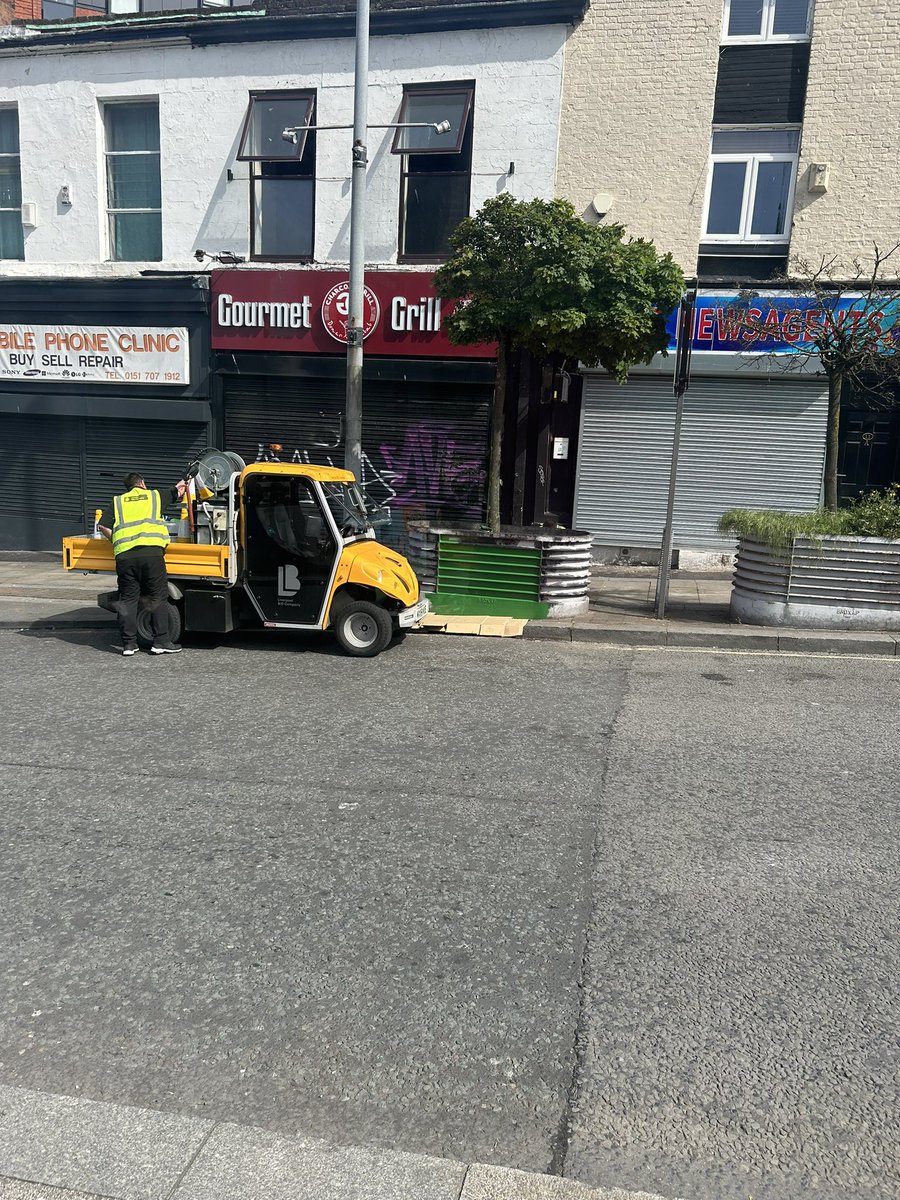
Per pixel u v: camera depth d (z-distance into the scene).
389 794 5.22
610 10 12.16
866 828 4.82
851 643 9.01
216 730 6.39
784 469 12.59
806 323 10.02
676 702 7.21
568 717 6.79
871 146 11.70
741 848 4.56
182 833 4.67
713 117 12.15
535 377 12.85
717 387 12.60
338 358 13.33
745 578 9.78
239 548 8.84
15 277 14.13
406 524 11.56
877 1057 2.99
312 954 3.56
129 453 14.41
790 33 11.97
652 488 13.00
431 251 13.19
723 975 3.45
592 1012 3.21
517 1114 2.74
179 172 13.80
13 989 3.33
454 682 7.81
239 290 13.45
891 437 12.31
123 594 8.70
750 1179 2.50
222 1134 2.64
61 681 7.77
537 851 4.50
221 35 13.27
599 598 11.20
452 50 12.65
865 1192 2.46
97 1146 2.59
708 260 12.44
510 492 13.27
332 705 7.06
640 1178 2.50
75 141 14.24
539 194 12.57
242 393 13.87
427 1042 3.05
